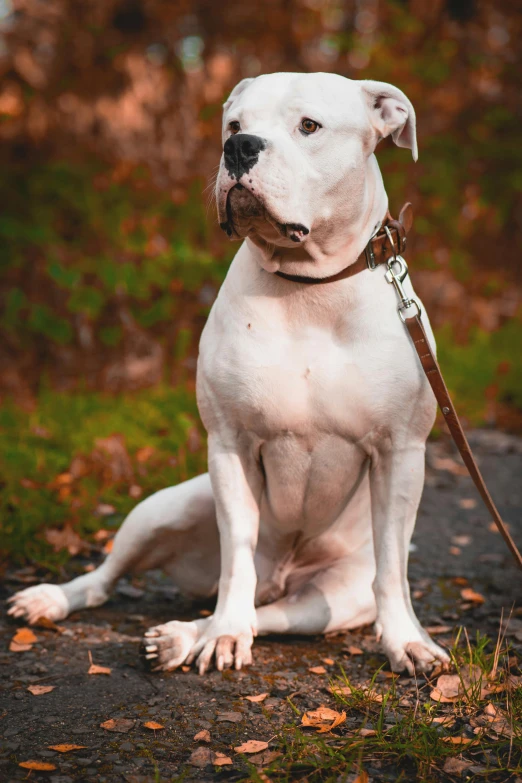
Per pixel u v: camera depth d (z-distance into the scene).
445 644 3.69
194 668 3.38
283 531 3.73
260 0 10.84
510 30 12.14
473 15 12.30
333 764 2.63
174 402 7.00
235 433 3.41
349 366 3.24
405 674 3.33
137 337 8.12
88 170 9.47
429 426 3.41
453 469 6.75
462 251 11.23
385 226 3.36
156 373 7.96
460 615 4.11
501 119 11.67
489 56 12.02
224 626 3.34
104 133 9.89
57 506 5.17
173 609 4.16
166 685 3.24
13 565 4.62
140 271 8.49
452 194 11.21
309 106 3.14
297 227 3.10
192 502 3.81
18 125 9.78
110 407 7.01
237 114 3.21
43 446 6.13
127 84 10.18
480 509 5.95
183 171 9.93
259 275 3.34
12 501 5.12
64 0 10.20
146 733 2.87
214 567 3.99
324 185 3.15
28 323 8.05
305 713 2.97
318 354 3.26
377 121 3.38
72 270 8.27
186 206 9.48
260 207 3.05
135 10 10.53
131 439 6.27
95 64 10.20
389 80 11.45
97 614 4.04
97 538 5.00
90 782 2.57
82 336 8.09
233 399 3.32
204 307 8.38
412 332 3.32
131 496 5.50
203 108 10.30
